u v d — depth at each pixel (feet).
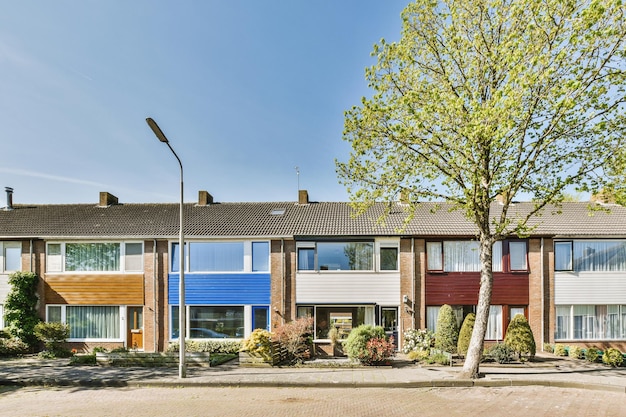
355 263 69.26
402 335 67.05
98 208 84.02
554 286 66.95
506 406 35.68
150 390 42.83
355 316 68.33
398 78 47.14
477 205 46.09
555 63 40.01
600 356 56.85
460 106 42.27
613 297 66.64
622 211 75.31
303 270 69.26
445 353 55.67
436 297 67.51
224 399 38.65
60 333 65.21
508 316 66.69
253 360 53.52
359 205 50.52
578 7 39.47
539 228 69.51
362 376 47.03
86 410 35.12
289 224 73.10
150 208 83.66
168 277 70.49
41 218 78.69
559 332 66.90
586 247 67.82
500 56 42.60
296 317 68.44
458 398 38.58
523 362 54.95
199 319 70.13
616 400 37.73
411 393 40.73
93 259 71.77
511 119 39.65
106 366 54.19
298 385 44.11
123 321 70.28
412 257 68.03
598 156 44.80
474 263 68.39
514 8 41.55
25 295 69.00
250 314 69.41
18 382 45.85
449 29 45.03
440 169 46.47
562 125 43.62
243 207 83.25
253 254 70.69
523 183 48.75
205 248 70.95
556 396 39.22
